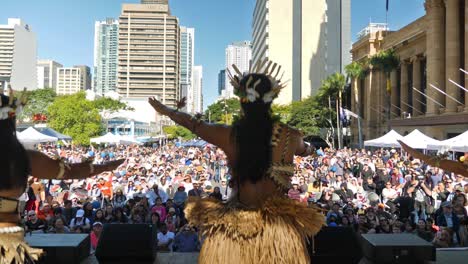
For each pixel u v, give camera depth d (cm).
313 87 13925
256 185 304
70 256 502
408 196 1655
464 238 1243
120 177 2370
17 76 9862
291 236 292
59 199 1666
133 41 17325
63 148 5738
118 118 10188
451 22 5316
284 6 14200
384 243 552
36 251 296
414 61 7012
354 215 1346
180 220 1348
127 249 543
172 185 2030
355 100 8175
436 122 5175
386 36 8044
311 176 2267
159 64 17275
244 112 310
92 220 1348
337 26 14050
